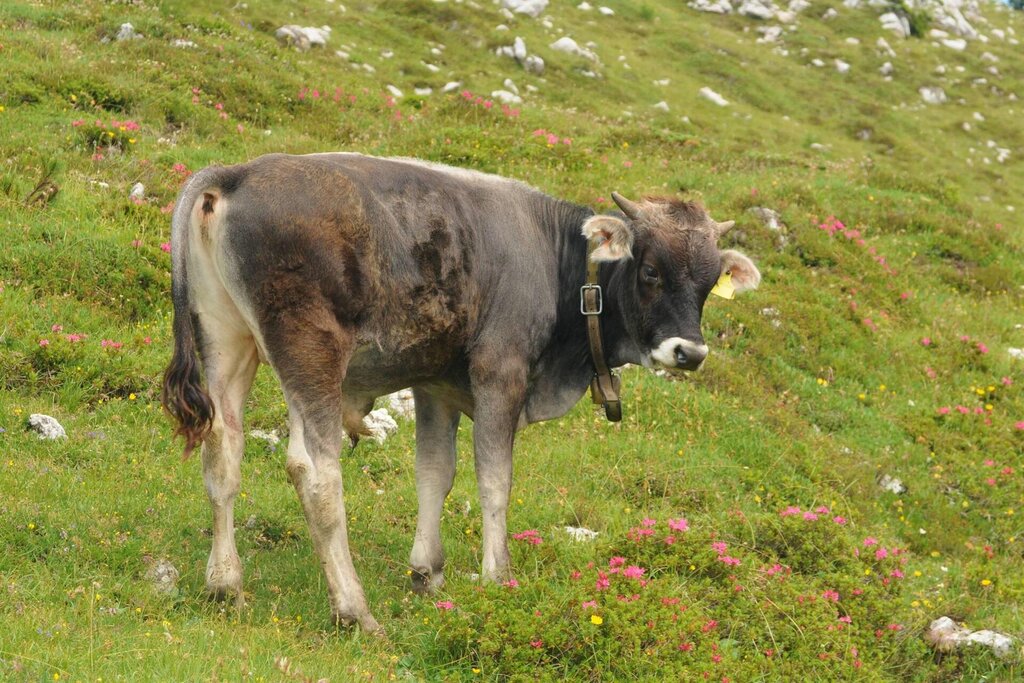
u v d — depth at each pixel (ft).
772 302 47.11
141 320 35.58
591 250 24.61
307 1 93.04
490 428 23.45
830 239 53.67
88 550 22.53
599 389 25.63
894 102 114.83
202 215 20.66
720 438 36.68
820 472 36.19
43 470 26.03
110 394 31.24
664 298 24.02
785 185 59.00
